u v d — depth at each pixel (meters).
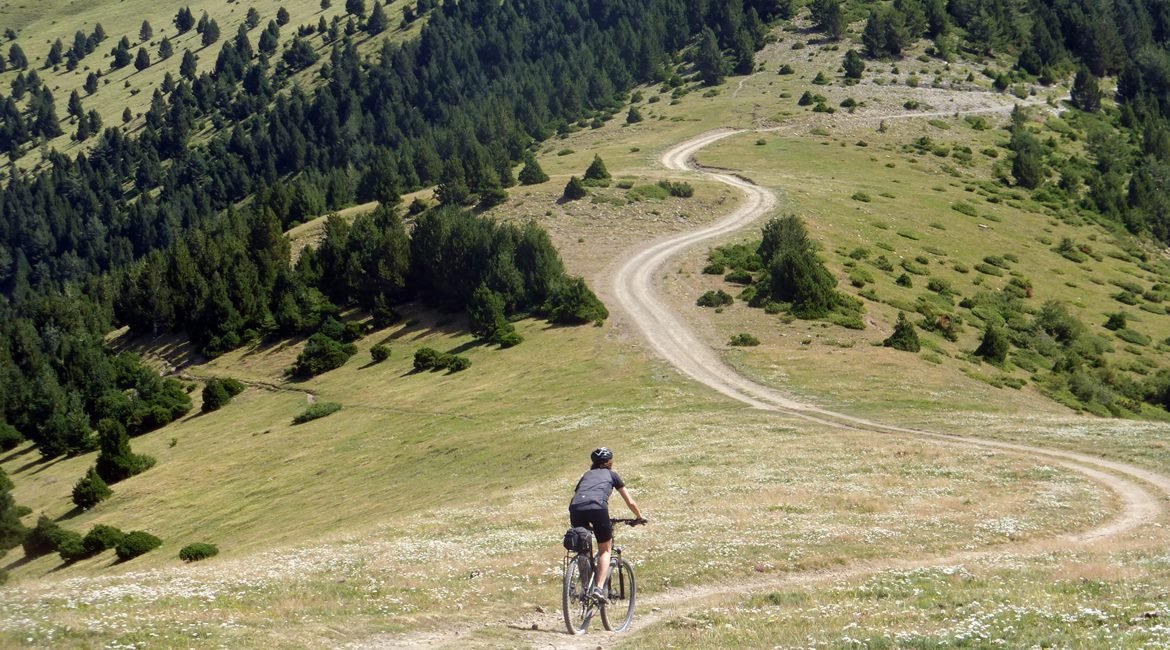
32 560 59.31
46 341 129.50
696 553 24.53
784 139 176.38
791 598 18.44
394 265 109.56
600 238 121.56
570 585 15.24
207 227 167.38
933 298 104.06
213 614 17.36
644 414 61.09
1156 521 29.53
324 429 76.62
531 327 93.88
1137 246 145.62
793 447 46.88
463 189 141.88
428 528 34.72
